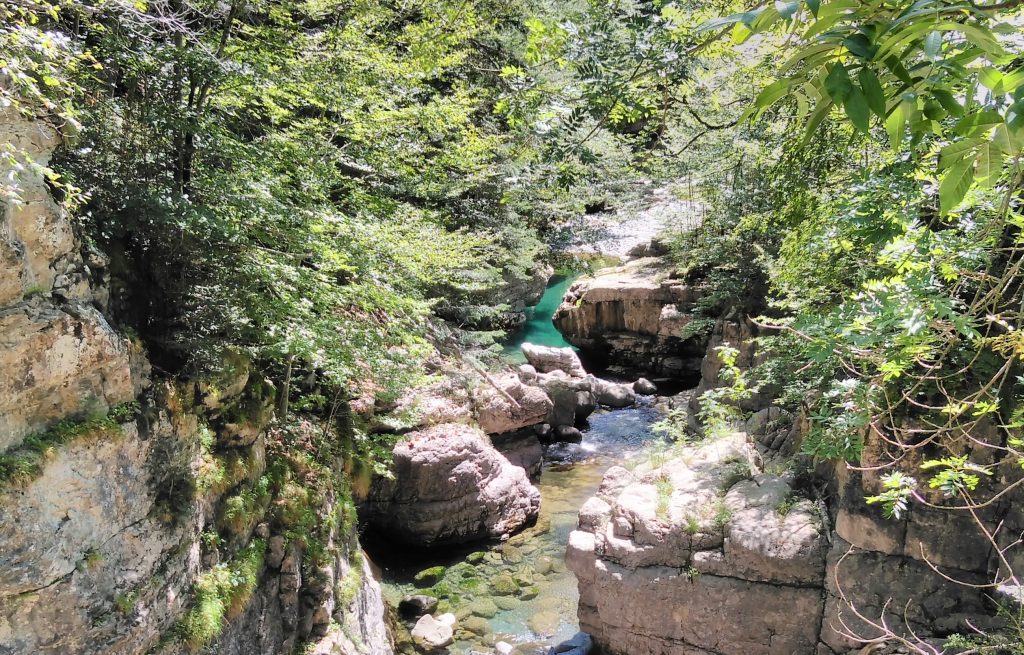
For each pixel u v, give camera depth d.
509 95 3.94
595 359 21.89
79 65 6.38
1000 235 4.16
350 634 9.00
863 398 4.59
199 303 7.62
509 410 15.02
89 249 6.18
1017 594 7.83
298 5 10.20
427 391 13.80
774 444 12.49
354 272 8.66
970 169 1.59
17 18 5.29
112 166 6.66
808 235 6.58
